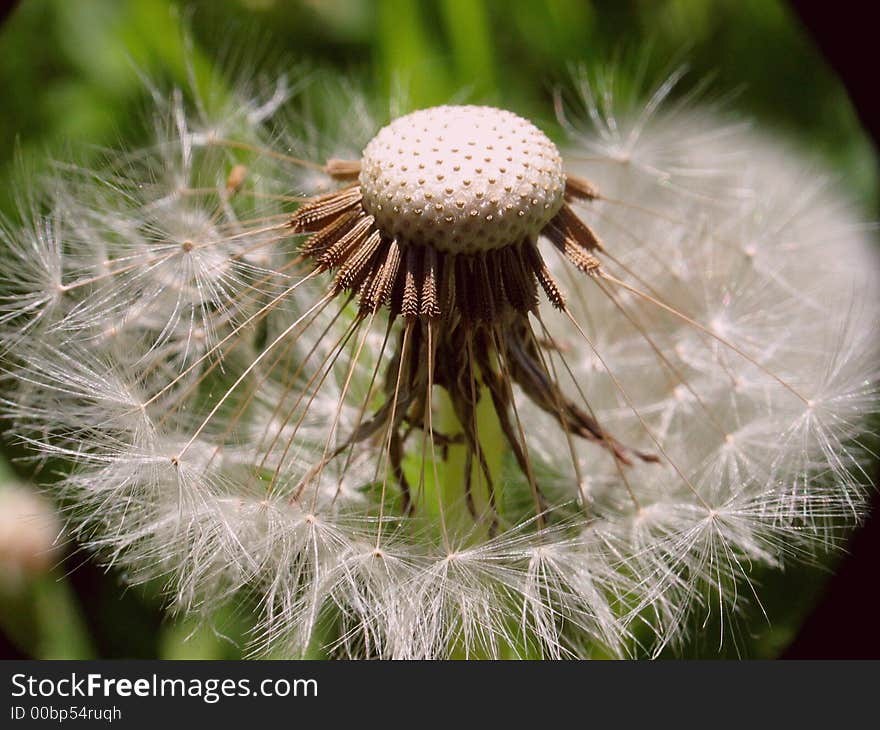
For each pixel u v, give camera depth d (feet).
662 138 0.41
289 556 0.34
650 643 0.38
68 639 0.41
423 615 0.34
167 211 0.37
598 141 0.41
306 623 0.34
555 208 0.33
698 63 0.43
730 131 0.42
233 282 0.36
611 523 0.36
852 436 0.37
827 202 0.41
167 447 0.35
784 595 0.39
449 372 0.34
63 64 0.43
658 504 0.37
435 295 0.33
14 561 0.40
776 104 0.43
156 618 0.41
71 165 0.37
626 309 0.39
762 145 0.42
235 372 0.38
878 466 0.39
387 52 0.43
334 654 0.37
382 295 0.33
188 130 0.39
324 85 0.44
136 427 0.35
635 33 0.44
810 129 0.43
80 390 0.35
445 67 0.43
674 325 0.39
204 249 0.36
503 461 0.38
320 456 0.37
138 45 0.43
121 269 0.36
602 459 0.38
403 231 0.33
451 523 0.36
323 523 0.35
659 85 0.43
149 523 0.35
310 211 0.34
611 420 0.39
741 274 0.39
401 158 0.33
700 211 0.40
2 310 0.36
